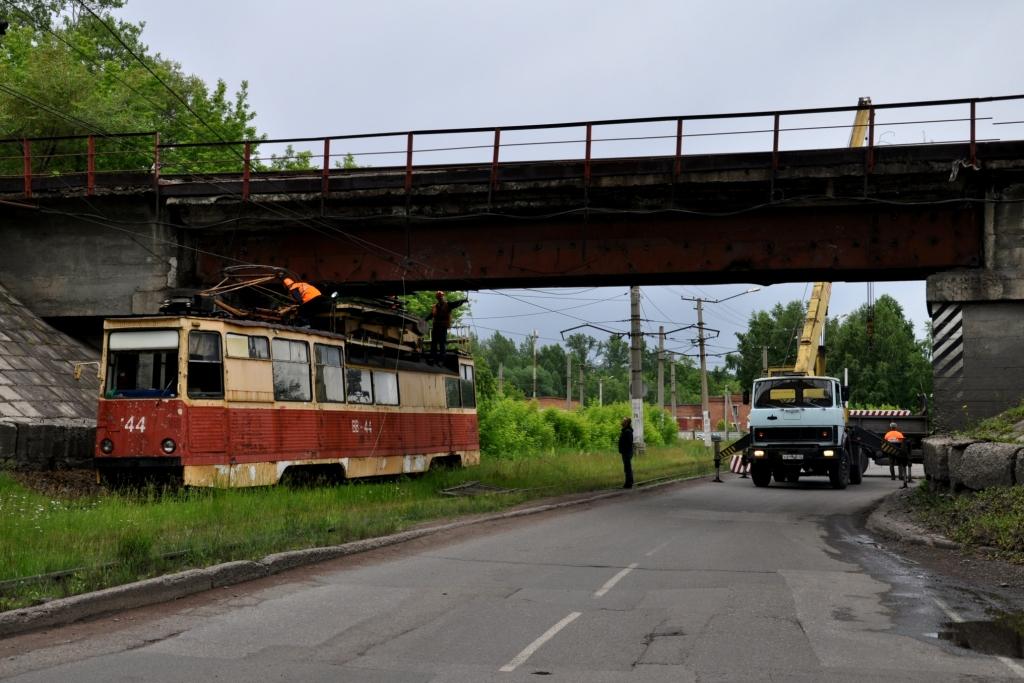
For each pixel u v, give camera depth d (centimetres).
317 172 2570
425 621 905
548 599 1024
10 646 770
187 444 1856
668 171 2255
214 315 1966
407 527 1598
